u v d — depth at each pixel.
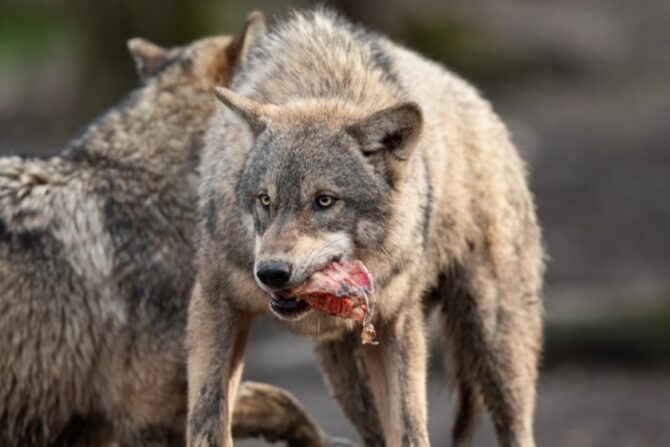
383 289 9.68
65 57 38.12
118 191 11.38
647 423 16.59
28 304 10.91
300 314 9.21
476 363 11.50
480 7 42.72
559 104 37.59
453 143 10.87
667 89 39.31
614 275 22.30
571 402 17.61
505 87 38.66
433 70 11.27
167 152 11.55
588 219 26.25
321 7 11.12
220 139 10.08
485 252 11.23
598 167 30.41
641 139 33.34
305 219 9.12
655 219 26.03
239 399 11.81
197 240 10.37
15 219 11.06
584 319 18.94
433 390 18.39
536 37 41.53
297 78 10.17
